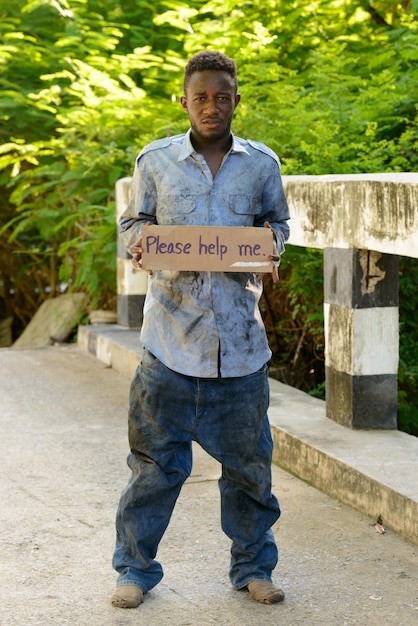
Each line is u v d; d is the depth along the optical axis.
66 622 3.82
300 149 8.02
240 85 9.21
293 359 8.36
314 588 4.13
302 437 5.62
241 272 3.75
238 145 3.75
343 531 4.78
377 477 4.91
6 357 9.47
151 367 3.79
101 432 6.69
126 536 3.98
